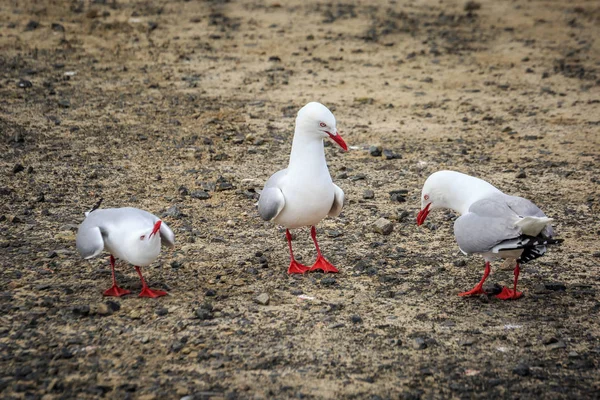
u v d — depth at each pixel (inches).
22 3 1130.0
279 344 355.6
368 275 436.1
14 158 611.8
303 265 442.3
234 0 1230.3
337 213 442.6
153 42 995.9
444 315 388.8
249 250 466.9
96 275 424.8
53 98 769.6
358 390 319.6
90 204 531.5
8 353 341.1
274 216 421.7
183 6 1179.9
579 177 610.9
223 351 347.6
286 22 1116.5
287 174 424.8
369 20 1144.2
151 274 428.5
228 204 541.3
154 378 324.8
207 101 787.4
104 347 348.2
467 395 317.4
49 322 369.4
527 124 749.9
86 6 1145.4
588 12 1216.2
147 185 571.2
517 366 338.0
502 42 1051.9
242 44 1003.3
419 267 448.8
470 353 351.6
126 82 837.8
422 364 341.1
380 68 927.7
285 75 887.7
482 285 417.7
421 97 829.2
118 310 383.6
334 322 378.0
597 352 352.8
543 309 396.8
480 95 840.3
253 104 784.9
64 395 310.3
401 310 393.4
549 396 317.1
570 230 506.3
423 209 430.3
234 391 316.5
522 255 384.5
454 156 658.8
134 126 705.0
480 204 395.2
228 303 394.9
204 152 645.9
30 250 453.7
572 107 802.2
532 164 641.0
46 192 548.7
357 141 694.5
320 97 816.3
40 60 897.5
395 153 662.5
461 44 1037.8
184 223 504.4
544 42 1056.2
